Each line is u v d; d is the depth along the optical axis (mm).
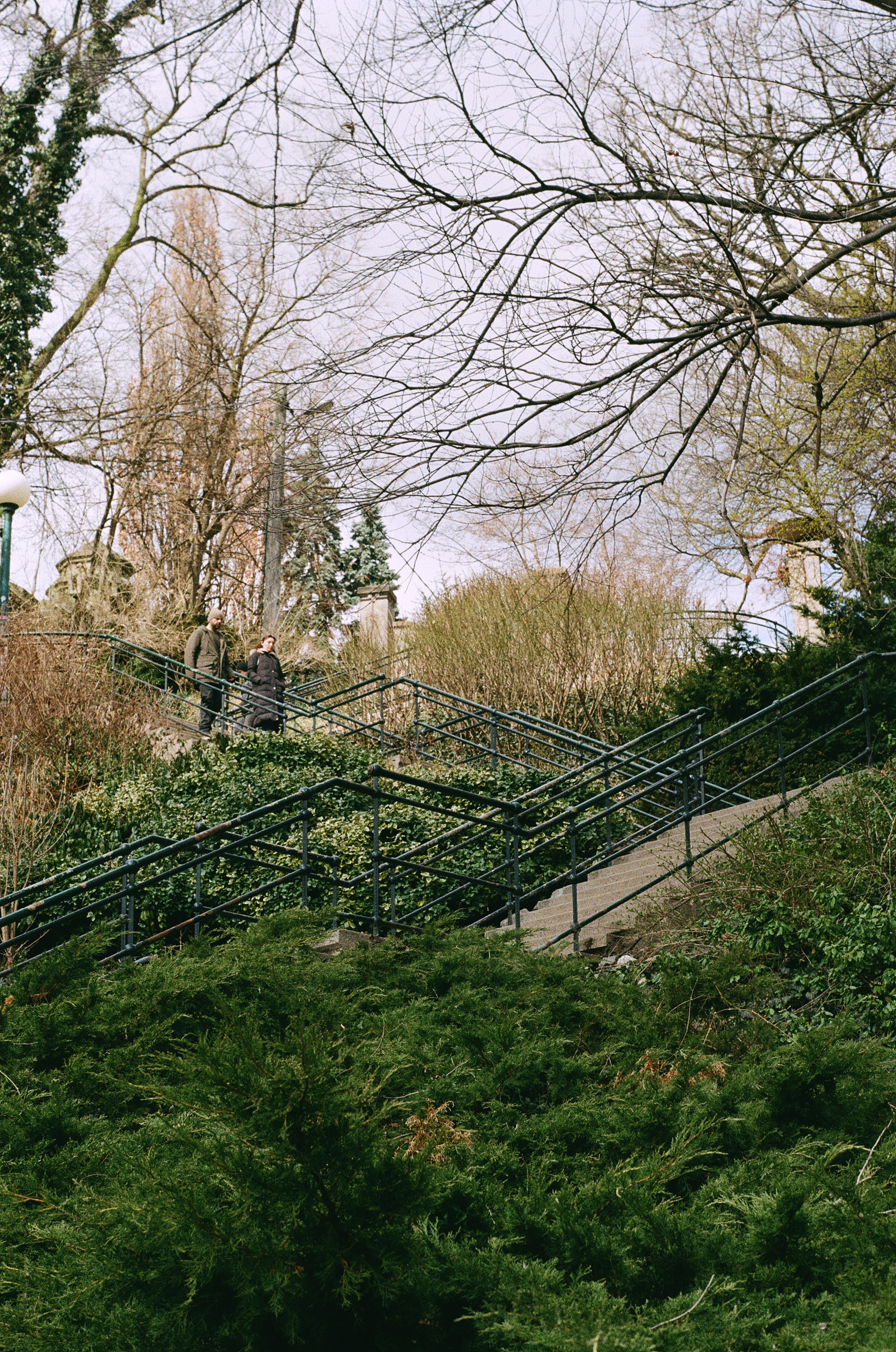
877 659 10148
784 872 6496
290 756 11742
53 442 19750
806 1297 2975
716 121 7332
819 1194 3332
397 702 16391
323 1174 2705
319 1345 2779
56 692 12453
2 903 6191
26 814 9617
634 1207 3201
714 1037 4941
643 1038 4742
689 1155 3523
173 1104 3475
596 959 7090
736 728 8320
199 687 18234
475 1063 4523
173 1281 2822
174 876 9305
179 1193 2768
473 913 9586
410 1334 2850
